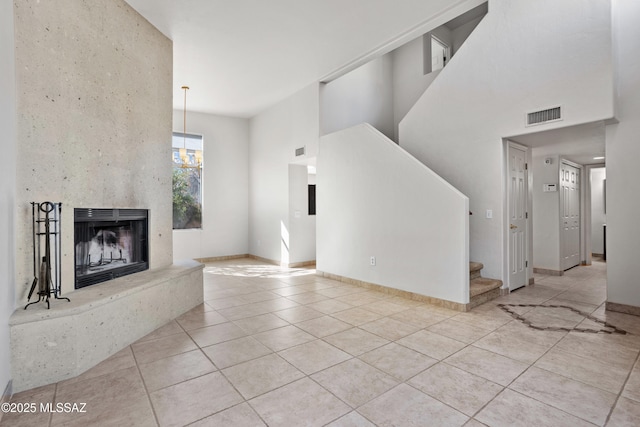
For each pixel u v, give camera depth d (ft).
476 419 5.81
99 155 9.62
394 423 5.72
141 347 8.95
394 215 14.38
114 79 10.25
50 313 7.04
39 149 7.84
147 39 12.03
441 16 12.57
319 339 9.46
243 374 7.47
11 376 6.69
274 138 22.70
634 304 11.28
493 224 13.56
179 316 11.53
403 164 13.98
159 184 12.38
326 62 16.22
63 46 8.45
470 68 14.02
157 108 12.42
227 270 20.62
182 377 7.35
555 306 12.35
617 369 7.54
